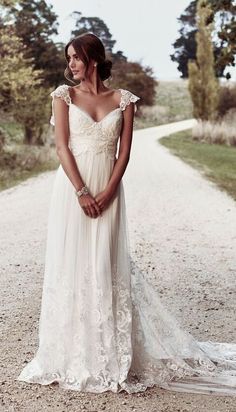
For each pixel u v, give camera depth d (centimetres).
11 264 755
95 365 390
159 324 420
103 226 400
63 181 407
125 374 387
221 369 421
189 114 5738
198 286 655
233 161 2367
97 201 398
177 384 396
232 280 682
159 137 3744
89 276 395
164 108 5741
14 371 412
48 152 2219
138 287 418
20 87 2128
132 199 1394
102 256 395
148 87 5488
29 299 600
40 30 3092
